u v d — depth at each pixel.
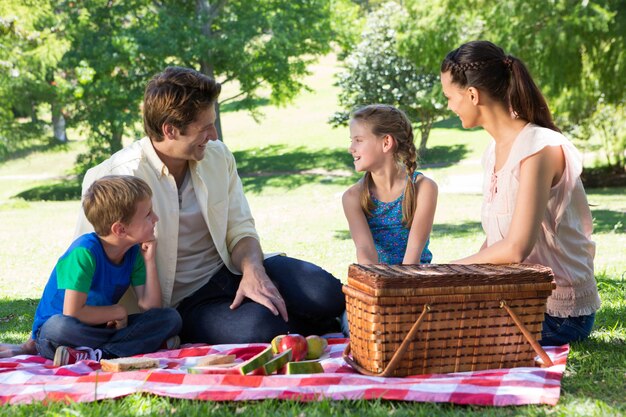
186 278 4.12
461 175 23.83
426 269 3.22
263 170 28.53
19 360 3.70
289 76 29.16
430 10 18.73
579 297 3.60
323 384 2.96
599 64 17.20
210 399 2.85
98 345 3.69
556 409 2.70
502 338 3.18
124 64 26.34
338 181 25.38
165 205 4.02
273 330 3.89
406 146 4.18
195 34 25.73
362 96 25.41
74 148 33.94
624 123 21.22
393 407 2.76
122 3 27.05
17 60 23.27
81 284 3.65
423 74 24.84
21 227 15.78
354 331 3.24
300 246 10.99
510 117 3.61
